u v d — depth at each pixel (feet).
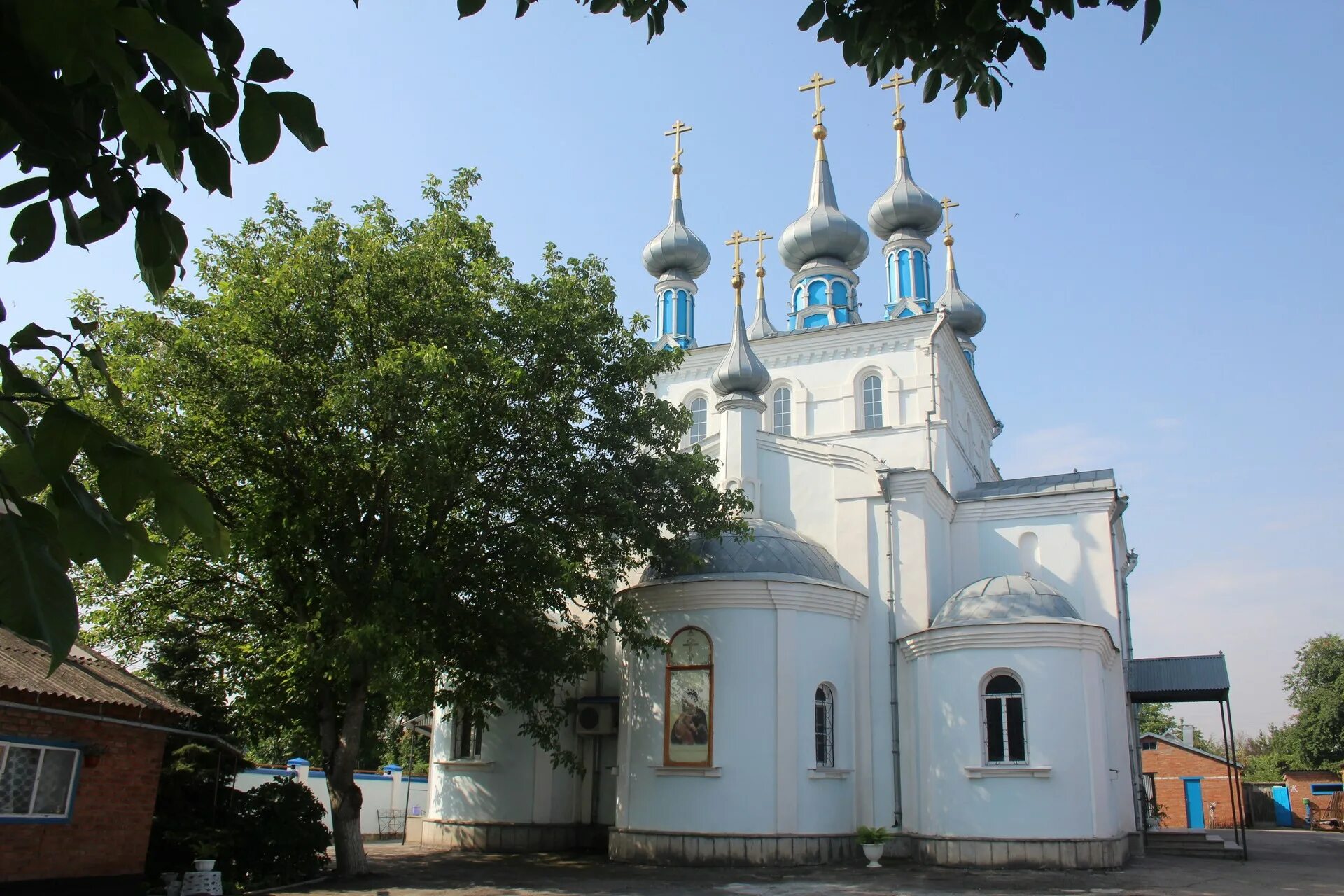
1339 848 100.27
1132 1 18.53
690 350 111.86
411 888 59.41
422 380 56.03
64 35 8.69
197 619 66.28
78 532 9.94
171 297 59.67
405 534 62.08
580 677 73.67
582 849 84.12
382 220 65.31
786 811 72.28
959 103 21.22
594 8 21.35
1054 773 70.18
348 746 64.44
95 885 48.96
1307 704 207.92
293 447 60.08
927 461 93.30
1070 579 86.33
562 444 64.18
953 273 140.67
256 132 10.78
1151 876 66.28
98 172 11.45
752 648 75.31
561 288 65.62
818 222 117.80
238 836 60.80
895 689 79.61
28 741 46.37
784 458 90.17
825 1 20.08
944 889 59.93
